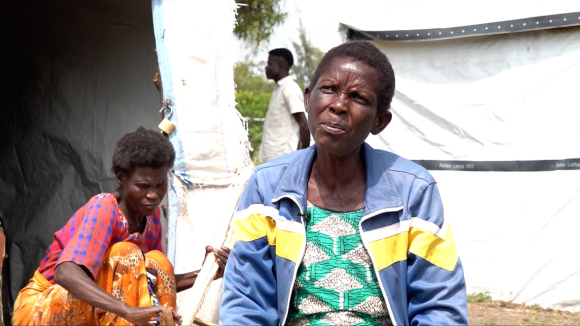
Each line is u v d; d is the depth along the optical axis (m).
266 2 10.13
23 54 5.54
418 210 2.08
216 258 3.30
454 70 5.90
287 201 2.13
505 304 5.71
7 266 5.30
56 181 5.43
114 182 5.29
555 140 5.53
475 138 5.83
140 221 3.29
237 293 2.12
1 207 5.53
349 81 2.02
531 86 5.59
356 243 2.10
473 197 5.87
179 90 3.97
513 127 5.69
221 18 4.16
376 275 2.05
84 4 5.32
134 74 5.31
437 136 5.99
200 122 4.00
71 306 3.00
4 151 5.60
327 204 2.14
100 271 2.99
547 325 5.15
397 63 6.11
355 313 2.09
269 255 2.16
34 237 5.37
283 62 7.42
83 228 2.96
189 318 3.05
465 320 2.02
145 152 3.10
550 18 5.31
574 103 5.45
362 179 2.16
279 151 7.43
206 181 4.01
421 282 2.05
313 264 2.09
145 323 2.80
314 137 2.07
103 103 5.38
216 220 3.99
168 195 3.97
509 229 5.74
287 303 2.07
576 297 5.52
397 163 2.17
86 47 5.40
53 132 5.46
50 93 5.48
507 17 5.48
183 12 4.02
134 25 5.27
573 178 5.48
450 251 2.07
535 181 5.62
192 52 4.00
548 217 5.59
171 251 3.94
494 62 5.73
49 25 5.44
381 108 2.11
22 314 3.13
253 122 17.23
